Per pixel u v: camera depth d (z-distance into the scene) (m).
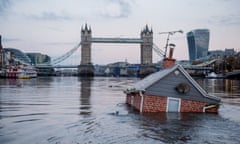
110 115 19.00
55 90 48.59
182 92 19.69
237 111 21.19
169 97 19.70
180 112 19.67
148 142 12.23
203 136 13.27
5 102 27.56
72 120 17.23
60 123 16.33
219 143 12.17
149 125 15.55
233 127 15.20
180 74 19.84
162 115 18.55
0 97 33.12
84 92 44.12
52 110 21.81
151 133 13.77
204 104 20.09
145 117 17.86
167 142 12.26
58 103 26.94
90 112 20.62
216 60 187.62
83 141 12.40
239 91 46.81
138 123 16.08
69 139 12.73
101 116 18.64
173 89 19.78
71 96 35.59
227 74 138.00
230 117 18.27
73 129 14.70
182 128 14.87
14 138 12.99
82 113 20.12
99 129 14.62
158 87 19.66
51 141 12.45
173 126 15.34
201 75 168.00
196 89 20.00
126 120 16.97
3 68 127.56
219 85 70.25
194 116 18.31
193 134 13.62
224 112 20.55
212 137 13.11
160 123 16.09
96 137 13.04
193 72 182.00
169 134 13.60
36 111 21.23
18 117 18.45
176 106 19.83
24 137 13.15
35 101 28.66
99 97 34.41
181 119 17.25
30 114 19.72
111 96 36.12
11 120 17.38
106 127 15.09
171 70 19.70
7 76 118.06
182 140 12.59
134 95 23.22
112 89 53.97
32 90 47.28
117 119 17.38
